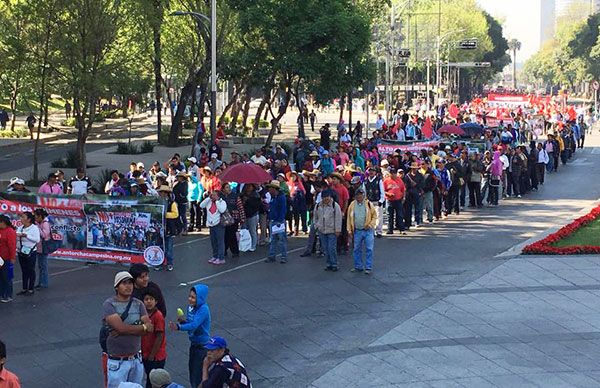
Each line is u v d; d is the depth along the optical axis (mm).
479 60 134750
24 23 31047
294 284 18938
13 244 17375
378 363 14023
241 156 27641
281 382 13234
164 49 46812
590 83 156750
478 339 15219
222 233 20875
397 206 24859
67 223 20484
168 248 20188
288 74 40938
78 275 19797
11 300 17609
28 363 14062
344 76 40656
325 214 19953
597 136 71188
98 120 67188
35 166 33469
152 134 62094
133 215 20078
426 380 13297
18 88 35531
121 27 32781
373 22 57375
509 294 17969
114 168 39344
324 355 14438
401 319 16375
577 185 37562
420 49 105625
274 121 43188
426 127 43844
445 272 19984
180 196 24656
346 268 20484
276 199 20906
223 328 15844
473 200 30828
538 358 14281
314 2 39125
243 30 39656
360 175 25172
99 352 14594
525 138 57750
